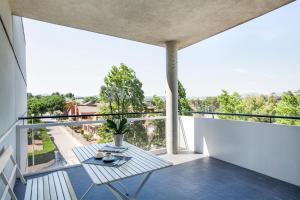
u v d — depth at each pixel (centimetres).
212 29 404
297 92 1432
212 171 342
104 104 1323
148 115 464
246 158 354
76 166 358
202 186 287
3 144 213
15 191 267
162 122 481
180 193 266
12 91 291
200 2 300
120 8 317
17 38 395
